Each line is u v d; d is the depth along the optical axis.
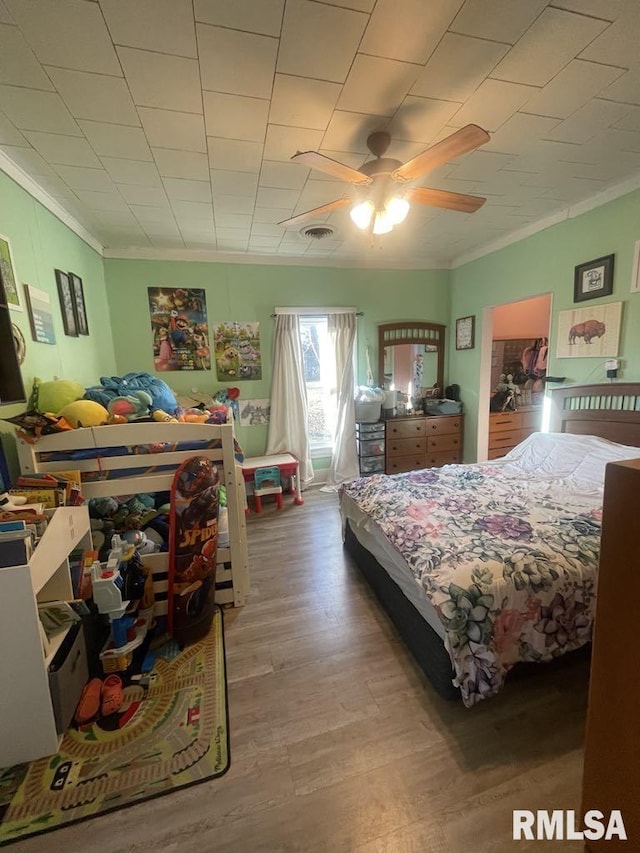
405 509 2.08
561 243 3.00
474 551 1.59
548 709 1.48
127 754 1.35
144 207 2.65
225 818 1.15
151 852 1.08
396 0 1.17
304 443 4.22
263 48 1.34
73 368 2.70
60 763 1.32
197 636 1.91
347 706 1.53
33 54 1.33
